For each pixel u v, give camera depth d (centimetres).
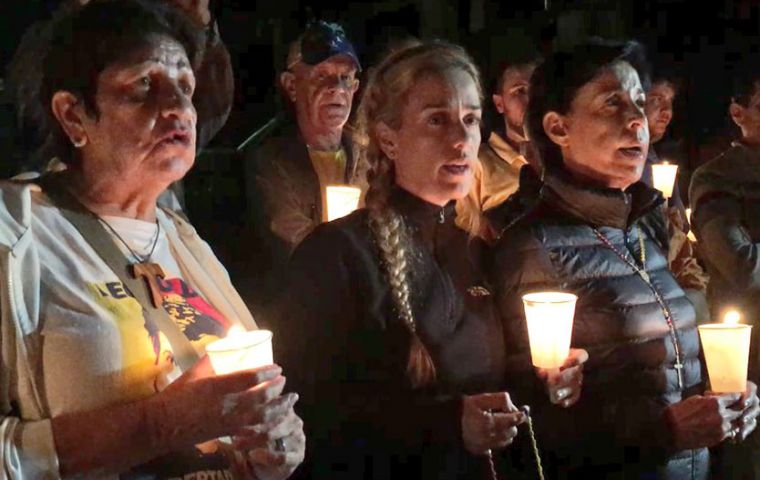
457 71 262
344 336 246
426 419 242
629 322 283
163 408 188
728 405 272
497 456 288
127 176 214
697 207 409
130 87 208
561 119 302
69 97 210
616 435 279
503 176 439
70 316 191
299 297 247
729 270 392
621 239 298
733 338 268
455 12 713
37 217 202
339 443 246
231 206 415
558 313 247
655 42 654
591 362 280
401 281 250
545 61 313
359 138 282
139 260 217
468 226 277
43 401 189
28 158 232
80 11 213
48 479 183
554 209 297
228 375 188
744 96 414
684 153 626
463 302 263
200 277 235
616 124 292
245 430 190
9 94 231
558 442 279
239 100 596
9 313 184
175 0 291
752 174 402
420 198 263
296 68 408
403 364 247
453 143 257
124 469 190
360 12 732
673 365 290
